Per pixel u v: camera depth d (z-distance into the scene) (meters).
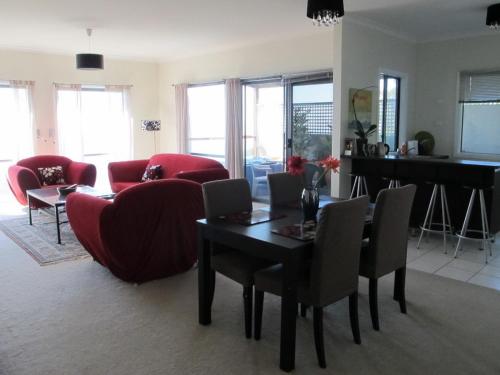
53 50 7.86
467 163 4.66
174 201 3.78
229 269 2.96
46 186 6.88
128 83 9.05
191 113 8.84
